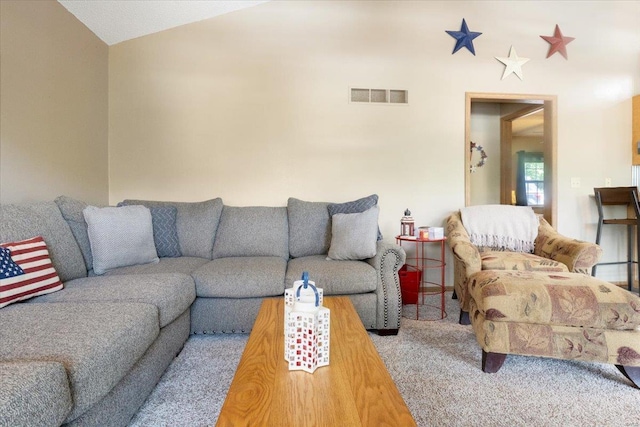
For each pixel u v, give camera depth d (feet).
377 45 10.75
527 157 24.30
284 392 2.96
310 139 10.61
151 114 10.30
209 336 7.29
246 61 10.44
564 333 5.47
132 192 10.33
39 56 7.60
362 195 10.77
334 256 8.11
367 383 3.11
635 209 10.34
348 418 2.59
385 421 2.56
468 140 11.04
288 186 10.58
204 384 5.41
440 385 5.38
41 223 6.11
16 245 5.16
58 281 5.53
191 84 10.34
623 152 11.78
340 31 10.64
